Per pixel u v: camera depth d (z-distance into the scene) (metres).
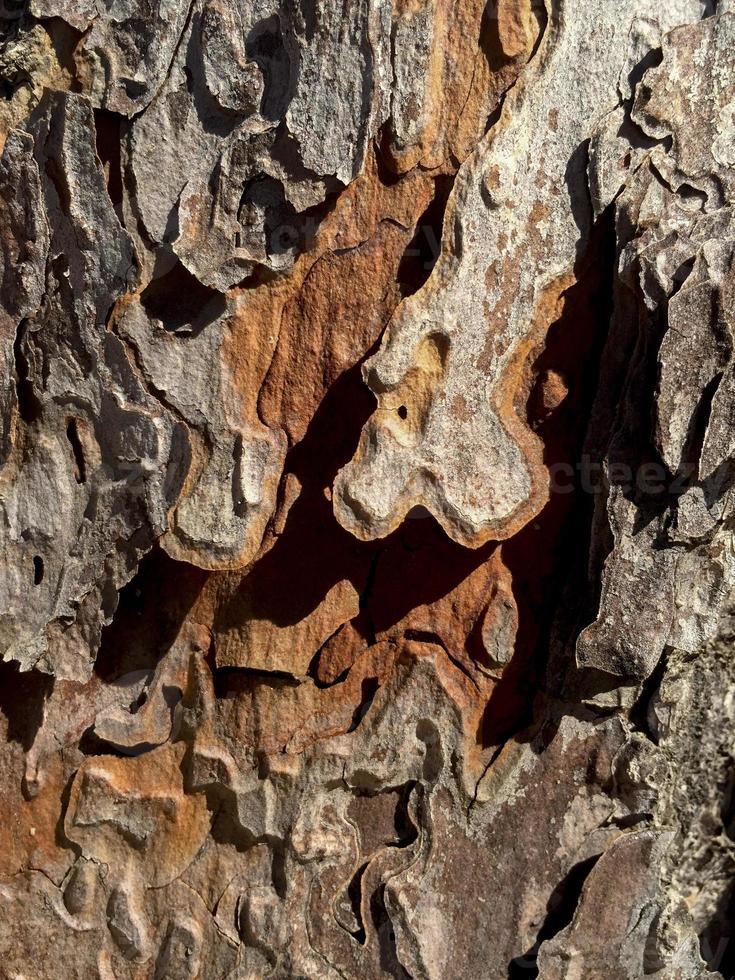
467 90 0.32
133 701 0.33
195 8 0.32
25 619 0.33
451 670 0.33
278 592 0.33
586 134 0.32
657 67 0.32
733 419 0.32
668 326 0.31
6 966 0.34
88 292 0.32
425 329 0.31
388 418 0.31
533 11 0.32
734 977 0.36
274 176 0.32
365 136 0.31
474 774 0.33
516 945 0.33
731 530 0.33
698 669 0.34
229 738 0.33
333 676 0.33
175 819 0.33
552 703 0.33
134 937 0.34
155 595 0.33
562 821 0.33
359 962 0.33
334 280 0.32
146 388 0.32
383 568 0.33
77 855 0.34
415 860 0.33
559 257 0.32
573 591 0.33
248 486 0.32
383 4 0.31
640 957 0.33
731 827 0.35
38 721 0.34
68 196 0.32
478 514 0.32
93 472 0.33
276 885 0.33
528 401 0.32
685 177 0.32
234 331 0.32
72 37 0.32
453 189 0.31
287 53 0.32
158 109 0.32
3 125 0.32
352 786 0.33
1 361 0.33
